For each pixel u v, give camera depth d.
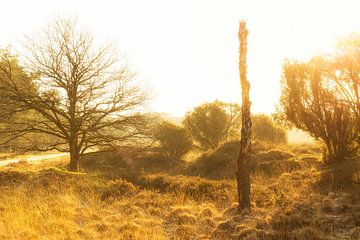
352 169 13.91
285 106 17.11
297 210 9.91
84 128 22.91
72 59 21.77
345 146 16.28
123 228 9.48
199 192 13.65
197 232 9.24
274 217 9.46
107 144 23.31
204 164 22.16
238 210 10.71
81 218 10.70
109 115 22.66
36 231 9.17
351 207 9.71
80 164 28.88
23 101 21.36
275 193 11.57
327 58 15.62
